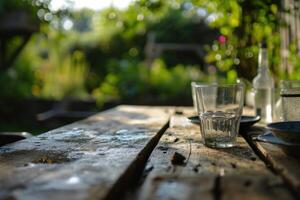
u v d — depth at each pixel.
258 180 0.42
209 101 0.67
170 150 0.59
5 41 3.37
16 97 3.48
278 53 1.40
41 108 3.37
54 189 0.40
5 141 0.85
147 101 2.94
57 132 0.79
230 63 1.48
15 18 3.02
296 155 0.50
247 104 1.43
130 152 0.57
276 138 0.57
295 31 1.41
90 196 0.37
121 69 3.85
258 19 1.41
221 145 0.60
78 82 4.20
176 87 3.39
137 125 0.89
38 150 0.60
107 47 4.93
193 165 0.49
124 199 0.41
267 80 0.92
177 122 0.93
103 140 0.68
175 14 4.54
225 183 0.41
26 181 0.43
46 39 4.00
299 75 1.32
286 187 0.39
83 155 0.56
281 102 0.73
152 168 0.48
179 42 4.55
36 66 4.23
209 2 1.48
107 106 3.08
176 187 0.40
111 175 0.44
